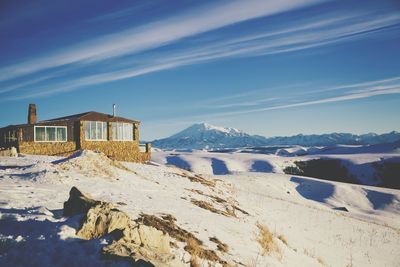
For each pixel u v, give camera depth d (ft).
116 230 27.37
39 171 59.31
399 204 250.78
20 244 25.02
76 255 23.77
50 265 22.68
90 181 60.29
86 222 27.86
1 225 29.30
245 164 501.97
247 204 106.11
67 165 66.90
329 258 69.51
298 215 117.60
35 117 144.56
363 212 221.87
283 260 49.93
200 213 58.18
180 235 40.01
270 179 276.62
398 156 471.62
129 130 154.61
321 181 290.97
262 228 67.77
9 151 97.30
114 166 79.10
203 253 36.73
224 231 50.96
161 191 71.56
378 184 418.51
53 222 29.66
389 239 109.40
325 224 112.37
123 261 22.50
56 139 132.05
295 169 475.31
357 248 89.20
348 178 442.50
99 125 143.64
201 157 558.15
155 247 29.19
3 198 39.99
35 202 39.86
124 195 54.90
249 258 42.50
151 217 43.32
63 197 44.80
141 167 107.45
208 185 112.68
